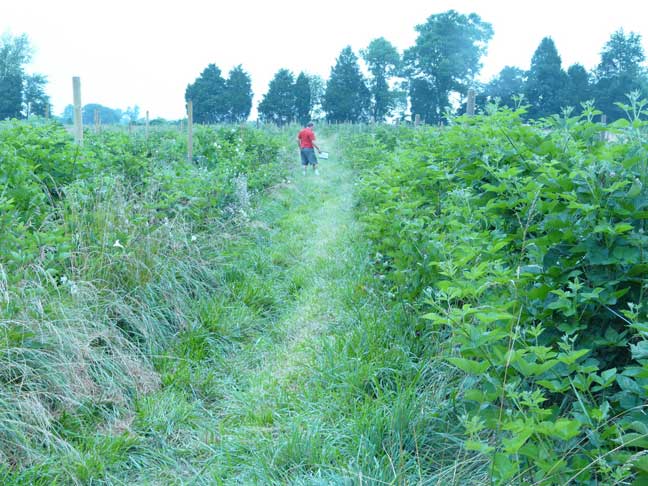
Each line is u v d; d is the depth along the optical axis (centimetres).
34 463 277
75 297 391
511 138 420
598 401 244
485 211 370
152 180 623
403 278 433
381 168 803
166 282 475
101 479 274
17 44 6325
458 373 326
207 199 708
